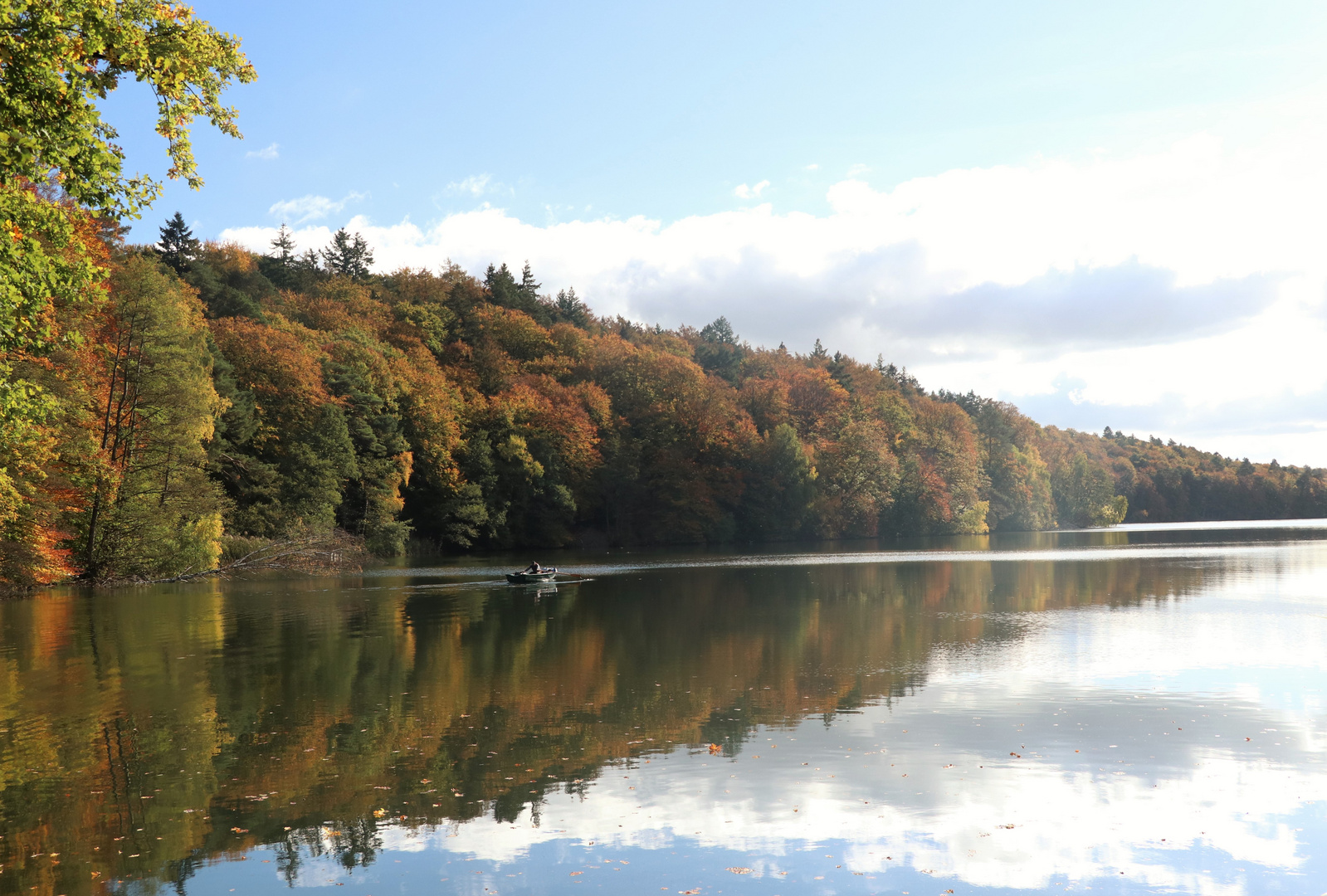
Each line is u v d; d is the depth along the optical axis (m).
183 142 16.19
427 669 25.16
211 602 42.41
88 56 14.88
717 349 161.62
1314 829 12.48
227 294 89.56
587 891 10.82
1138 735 17.30
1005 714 19.11
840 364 161.25
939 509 129.88
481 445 94.81
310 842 12.34
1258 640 28.48
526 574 52.62
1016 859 11.59
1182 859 11.53
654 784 14.62
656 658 26.72
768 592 46.91
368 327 106.38
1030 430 175.75
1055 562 66.50
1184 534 123.88
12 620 35.97
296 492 72.25
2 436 19.73
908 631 31.73
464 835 12.52
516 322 126.56
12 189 16.47
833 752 16.38
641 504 110.38
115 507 50.69
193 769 15.59
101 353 50.78
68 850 12.13
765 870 11.34
